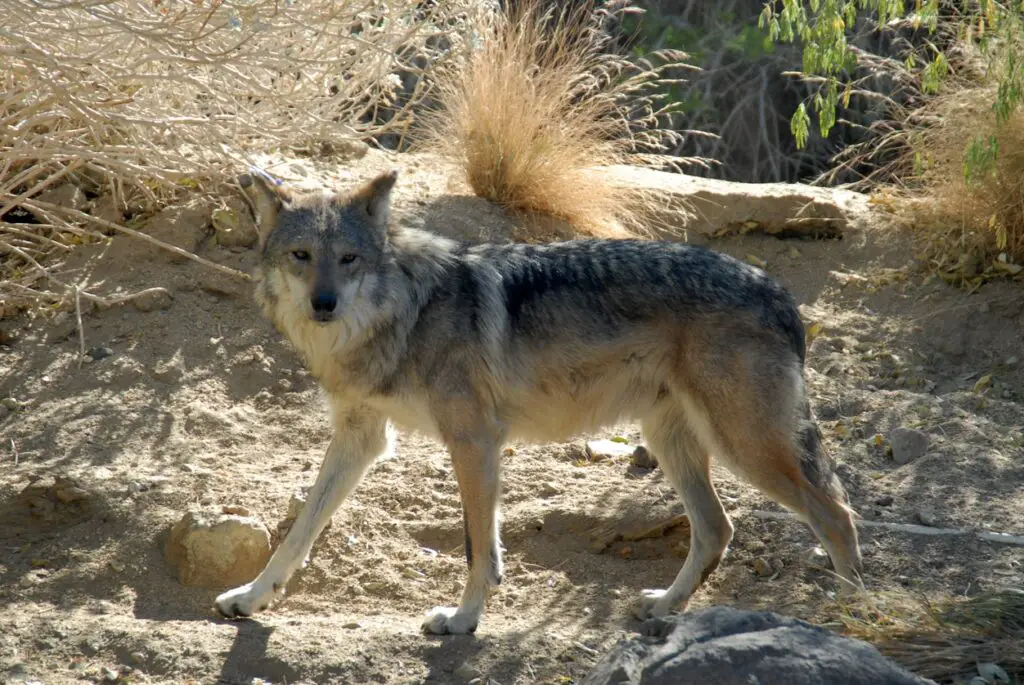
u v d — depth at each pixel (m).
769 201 20.73
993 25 17.22
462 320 11.91
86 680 10.71
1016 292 18.64
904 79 23.92
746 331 11.89
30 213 18.97
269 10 15.91
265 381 16.75
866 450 15.53
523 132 20.20
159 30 15.07
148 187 18.97
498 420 12.19
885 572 12.77
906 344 18.06
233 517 13.11
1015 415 16.28
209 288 17.77
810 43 16.33
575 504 14.27
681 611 12.20
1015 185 18.86
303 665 10.82
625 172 22.22
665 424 12.72
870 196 21.84
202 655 10.95
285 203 11.90
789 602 12.38
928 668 10.59
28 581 12.69
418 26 18.25
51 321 17.09
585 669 11.01
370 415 12.48
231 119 17.12
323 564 13.27
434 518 14.18
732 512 14.14
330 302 11.29
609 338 12.19
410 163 22.27
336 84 19.81
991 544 13.24
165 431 15.46
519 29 21.55
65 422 15.41
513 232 19.75
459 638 11.44
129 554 13.18
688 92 31.91
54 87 14.76
